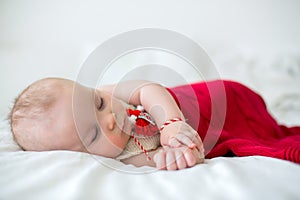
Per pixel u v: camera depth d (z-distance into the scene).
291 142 0.81
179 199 0.47
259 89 1.73
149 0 2.02
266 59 1.94
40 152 0.66
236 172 0.55
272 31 2.05
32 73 1.77
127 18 2.04
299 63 1.85
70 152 0.66
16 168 0.56
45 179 0.52
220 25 2.05
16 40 1.97
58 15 2.00
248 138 0.98
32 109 0.72
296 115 1.48
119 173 0.59
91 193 0.49
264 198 0.47
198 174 0.56
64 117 0.71
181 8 2.03
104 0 2.02
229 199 0.47
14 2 1.95
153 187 0.51
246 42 2.06
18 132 0.73
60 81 0.76
